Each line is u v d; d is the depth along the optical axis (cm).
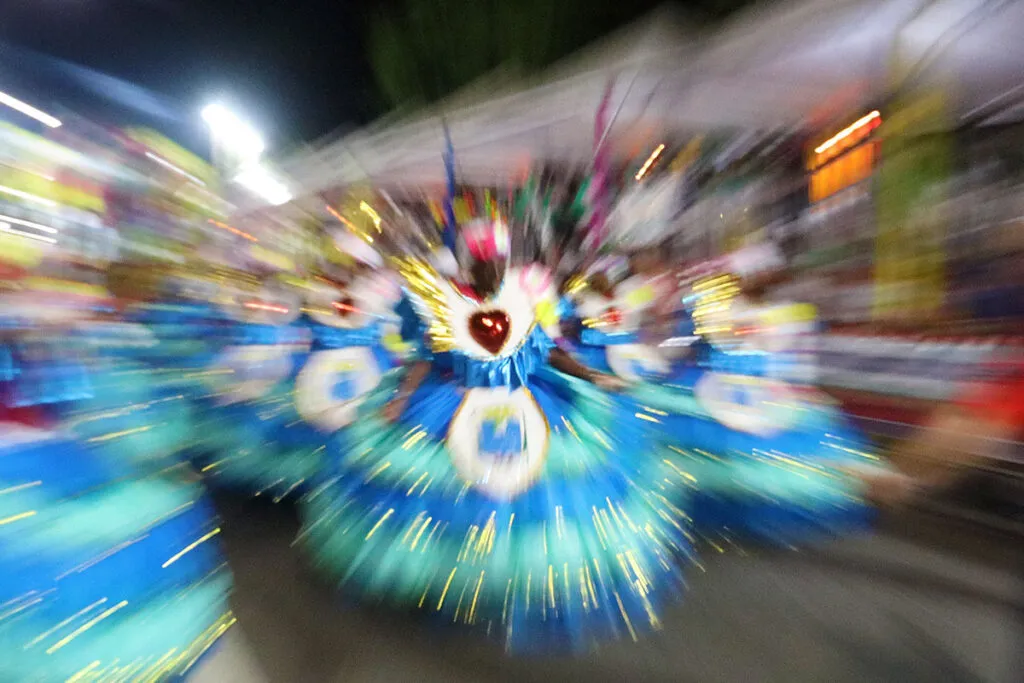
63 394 347
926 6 367
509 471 278
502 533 268
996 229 474
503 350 292
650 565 287
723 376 400
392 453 302
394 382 356
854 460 387
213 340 516
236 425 439
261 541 339
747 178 570
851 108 471
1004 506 367
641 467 317
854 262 538
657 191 519
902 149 495
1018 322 419
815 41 392
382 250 429
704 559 320
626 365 390
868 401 425
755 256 502
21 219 475
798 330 450
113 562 233
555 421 296
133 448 325
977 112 468
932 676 237
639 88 450
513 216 358
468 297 296
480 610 261
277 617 272
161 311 536
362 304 426
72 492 254
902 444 407
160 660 222
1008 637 258
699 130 505
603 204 486
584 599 264
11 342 356
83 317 454
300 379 431
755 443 374
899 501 382
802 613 279
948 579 305
